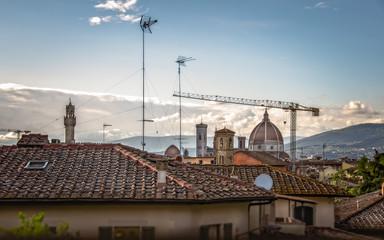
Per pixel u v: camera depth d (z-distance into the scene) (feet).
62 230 53.83
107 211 57.82
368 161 241.35
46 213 57.93
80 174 65.21
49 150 74.02
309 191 87.15
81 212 57.93
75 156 71.51
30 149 74.74
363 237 75.31
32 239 50.01
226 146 498.28
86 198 57.21
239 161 372.38
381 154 230.48
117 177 64.03
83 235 57.36
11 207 58.03
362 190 224.12
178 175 67.36
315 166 576.20
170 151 395.34
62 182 62.34
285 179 93.40
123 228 57.57
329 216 85.92
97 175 64.69
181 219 57.31
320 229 77.30
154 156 77.41
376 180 219.82
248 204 63.05
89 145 75.92
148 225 57.47
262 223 66.85
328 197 86.43
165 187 60.29
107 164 68.44
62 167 67.36
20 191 59.88
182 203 56.85
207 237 57.77
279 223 69.05
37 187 61.16
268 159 377.50
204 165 104.01
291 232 67.82
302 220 82.79
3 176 64.75
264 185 76.33
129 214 57.72
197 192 57.88
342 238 70.79
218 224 59.06
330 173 467.11
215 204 58.95
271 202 68.95
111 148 75.10
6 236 49.98
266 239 63.67
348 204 130.31
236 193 62.03
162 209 57.62
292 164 492.95
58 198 57.47
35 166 68.28
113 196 57.67
